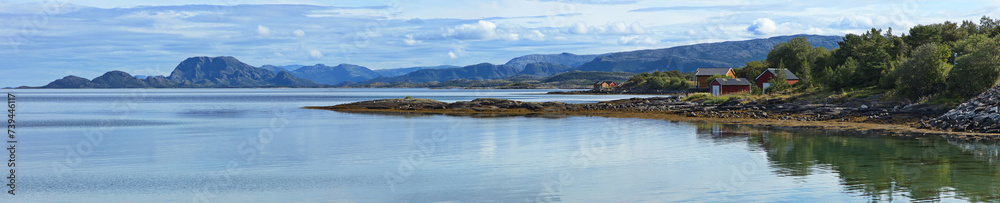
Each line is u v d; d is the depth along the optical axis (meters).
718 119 60.59
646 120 61.84
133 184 26.45
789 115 59.66
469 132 49.75
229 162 32.78
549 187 24.98
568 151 36.28
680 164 30.47
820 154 33.31
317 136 47.28
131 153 36.94
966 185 23.89
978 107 45.88
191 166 31.39
